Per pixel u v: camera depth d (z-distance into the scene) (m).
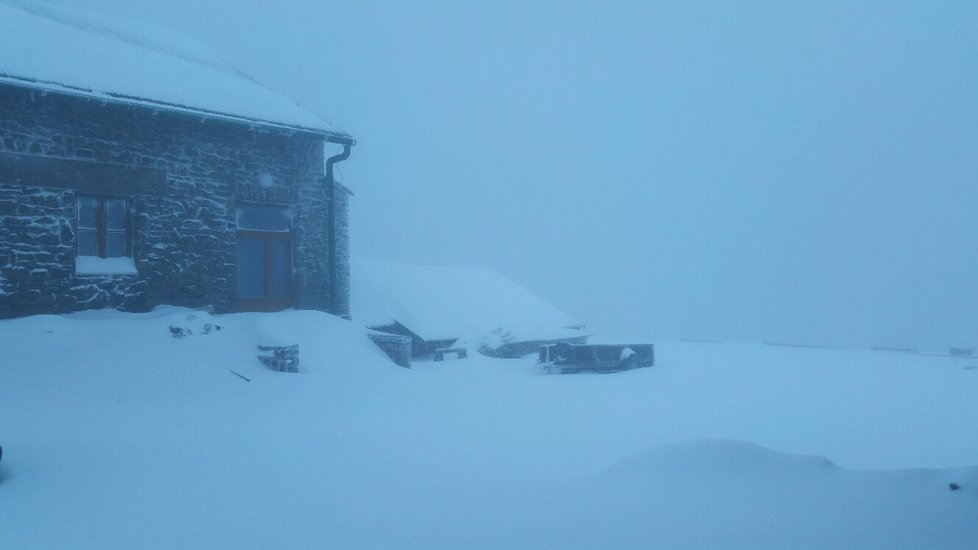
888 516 4.61
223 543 4.47
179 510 5.12
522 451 7.34
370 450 7.16
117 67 12.16
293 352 11.40
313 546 4.42
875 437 8.65
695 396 12.40
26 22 12.09
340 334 13.12
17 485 5.62
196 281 12.60
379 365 12.74
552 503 5.12
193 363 10.44
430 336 18.41
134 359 9.99
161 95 11.98
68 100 10.98
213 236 12.87
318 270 14.72
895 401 11.94
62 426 7.46
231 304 13.09
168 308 12.00
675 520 4.66
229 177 13.15
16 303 10.57
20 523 4.82
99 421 7.80
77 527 4.75
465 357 18.48
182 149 12.49
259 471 6.18
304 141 14.50
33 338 9.67
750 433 8.80
